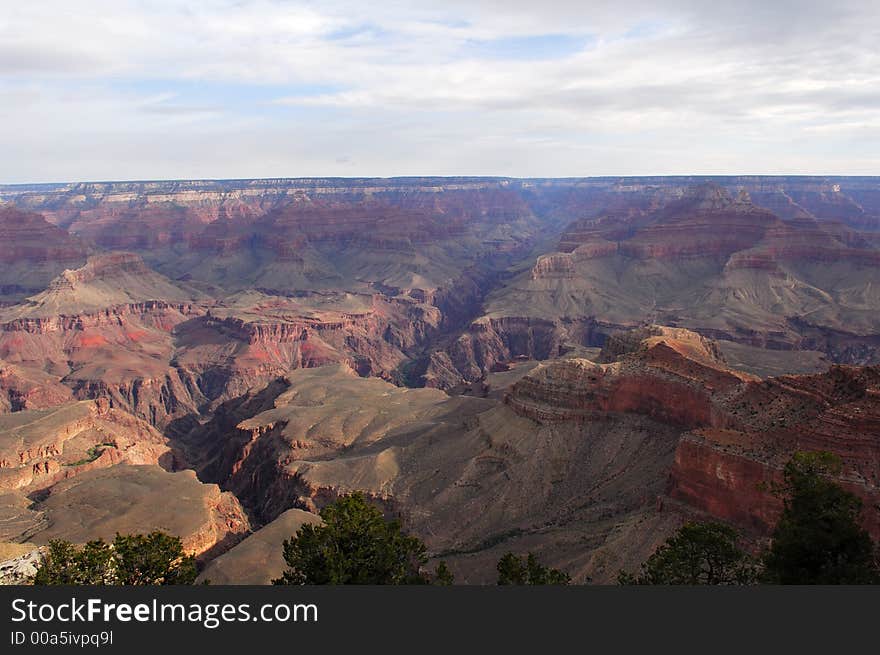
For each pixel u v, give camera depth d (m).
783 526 44.72
